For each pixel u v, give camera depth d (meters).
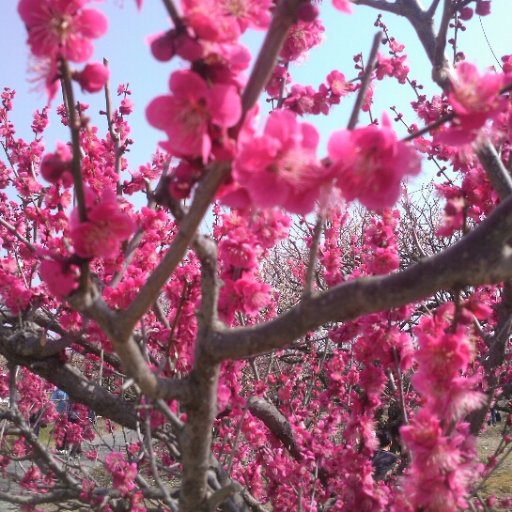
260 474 4.51
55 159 1.46
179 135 1.19
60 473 4.13
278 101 2.60
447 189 2.68
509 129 2.39
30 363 3.79
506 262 1.49
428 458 1.79
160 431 3.74
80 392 3.79
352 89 3.04
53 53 1.33
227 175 1.29
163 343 3.16
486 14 3.55
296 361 5.94
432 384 1.81
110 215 1.46
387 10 3.56
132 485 3.72
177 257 1.42
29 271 4.62
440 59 2.94
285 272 8.89
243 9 1.37
